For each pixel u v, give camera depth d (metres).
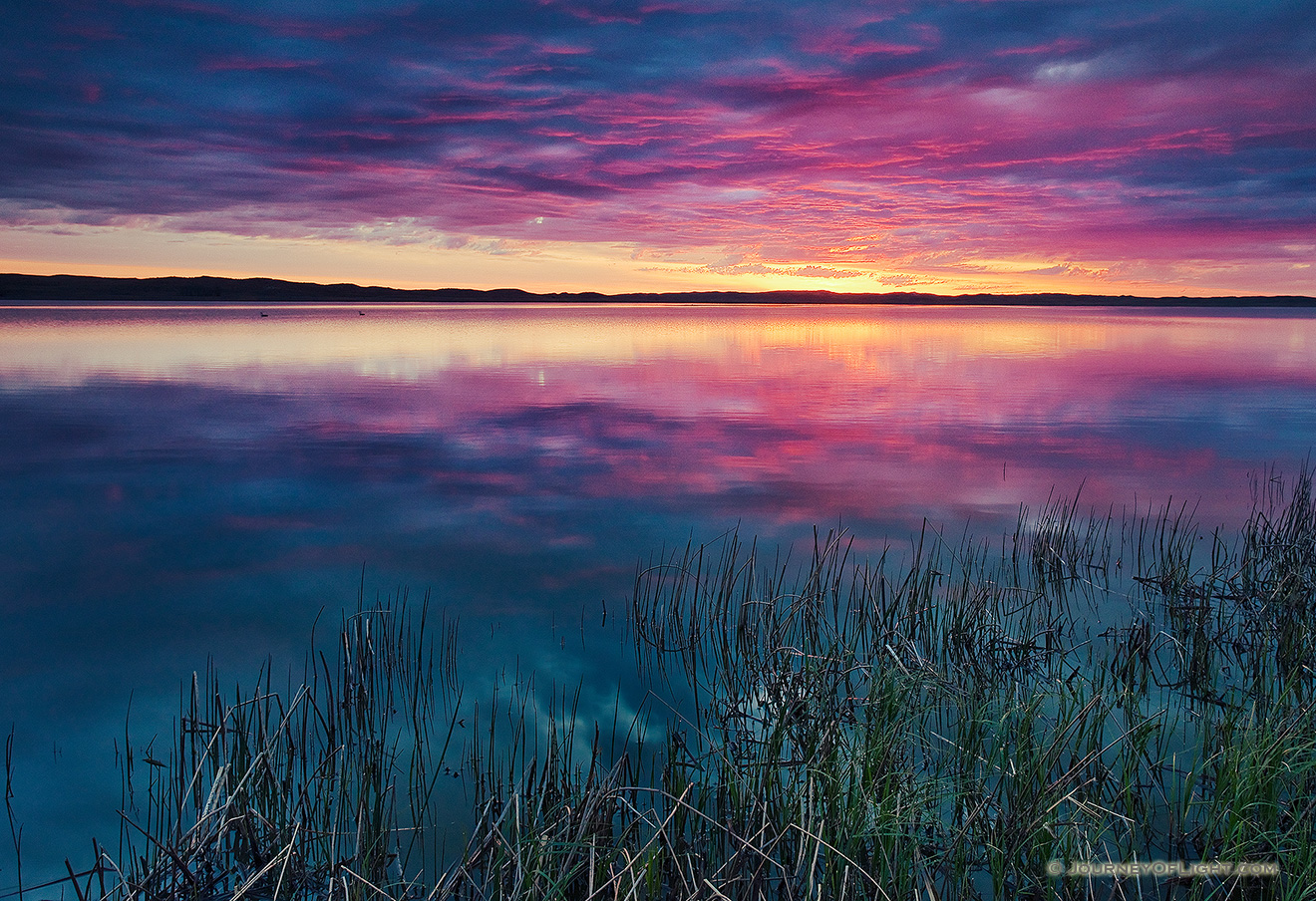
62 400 29.44
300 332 74.31
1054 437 22.69
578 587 11.25
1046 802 5.13
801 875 4.90
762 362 46.75
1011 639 8.81
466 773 6.33
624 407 28.78
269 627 9.90
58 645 9.34
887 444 21.78
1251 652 8.37
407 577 11.70
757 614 9.73
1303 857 4.53
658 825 5.14
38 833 5.73
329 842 5.29
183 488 17.05
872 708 6.34
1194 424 24.72
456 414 27.16
